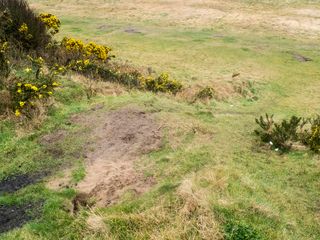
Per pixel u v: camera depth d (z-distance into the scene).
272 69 23.44
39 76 12.55
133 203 7.43
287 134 10.99
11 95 11.00
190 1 40.66
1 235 6.77
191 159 9.09
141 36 28.17
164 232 6.53
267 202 7.73
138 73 18.00
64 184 8.26
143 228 6.69
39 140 9.87
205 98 16.73
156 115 11.28
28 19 15.15
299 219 7.66
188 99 16.17
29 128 10.26
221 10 38.31
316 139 10.78
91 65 15.06
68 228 6.89
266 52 26.81
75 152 9.45
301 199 8.41
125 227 6.74
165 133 10.34
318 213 7.95
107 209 7.34
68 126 10.55
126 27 31.19
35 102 11.14
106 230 6.71
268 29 33.72
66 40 16.77
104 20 33.84
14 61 13.08
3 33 14.45
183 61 22.62
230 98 18.16
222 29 33.22
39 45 15.12
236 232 6.58
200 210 6.84
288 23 35.22
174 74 19.69
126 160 9.15
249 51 26.55
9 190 8.12
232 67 22.66
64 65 14.76
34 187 8.09
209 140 10.47
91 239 6.59
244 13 37.62
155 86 16.03
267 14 37.50
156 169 8.70
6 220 7.23
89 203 7.68
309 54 27.59
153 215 6.85
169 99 14.84
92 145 9.74
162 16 35.91
